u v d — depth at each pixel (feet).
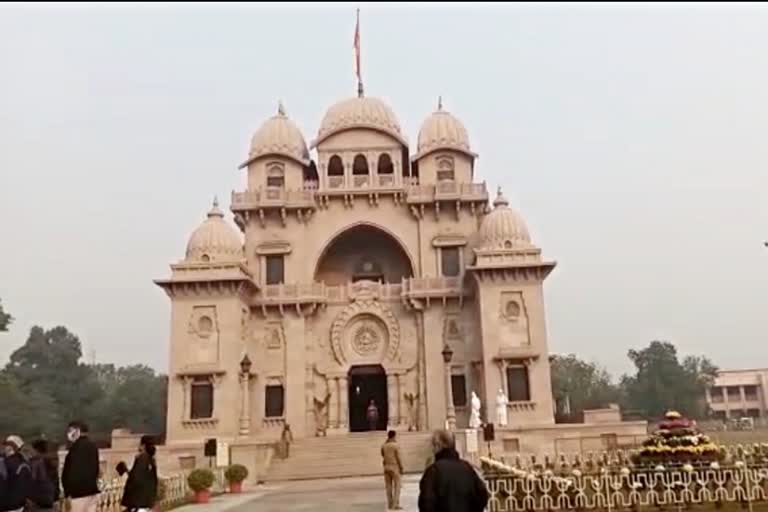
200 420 155.74
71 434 51.67
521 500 65.10
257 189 184.65
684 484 65.62
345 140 187.42
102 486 69.82
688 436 74.33
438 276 177.68
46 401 305.73
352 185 183.83
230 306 162.50
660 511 64.34
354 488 109.40
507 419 154.92
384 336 177.47
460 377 171.01
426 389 170.40
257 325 175.11
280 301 174.40
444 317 174.70
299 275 178.29
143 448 52.85
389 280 194.08
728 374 512.22
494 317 161.48
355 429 181.37
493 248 165.99
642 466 69.92
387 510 75.41
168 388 158.61
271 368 172.55
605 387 425.28
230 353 159.94
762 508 63.98
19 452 51.19
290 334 174.40
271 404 170.60
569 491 65.21
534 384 157.17
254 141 189.57
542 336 159.63
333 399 172.96
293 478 138.21
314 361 175.32
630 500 64.85
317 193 182.39
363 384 184.75
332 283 194.08
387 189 182.19
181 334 161.07
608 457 104.78
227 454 126.72
